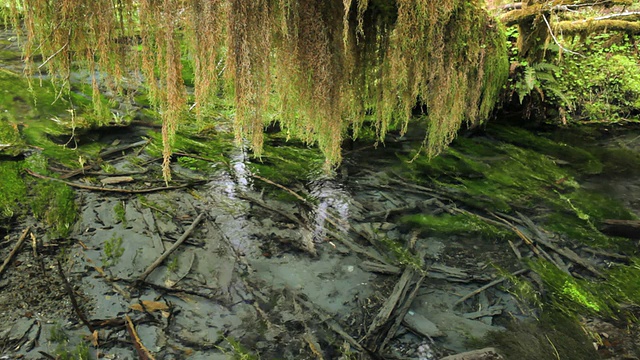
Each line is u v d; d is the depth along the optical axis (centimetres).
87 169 361
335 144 217
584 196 399
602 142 524
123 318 238
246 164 400
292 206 349
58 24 176
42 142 379
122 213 317
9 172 332
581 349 242
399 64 200
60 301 243
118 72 189
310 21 179
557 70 520
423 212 356
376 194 377
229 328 240
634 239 339
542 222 357
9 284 248
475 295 277
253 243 305
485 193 390
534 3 492
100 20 173
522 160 460
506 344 243
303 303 260
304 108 202
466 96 244
